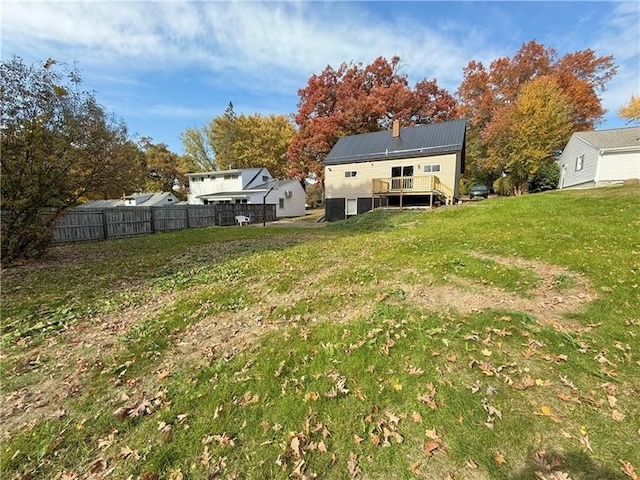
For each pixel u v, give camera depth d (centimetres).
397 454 181
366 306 392
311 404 224
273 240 1045
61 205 809
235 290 478
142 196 3488
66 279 578
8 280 572
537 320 327
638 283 389
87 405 234
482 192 2600
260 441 194
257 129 3781
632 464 166
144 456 186
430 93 2745
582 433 187
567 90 2431
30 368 285
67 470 179
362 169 2069
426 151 1847
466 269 501
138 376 270
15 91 668
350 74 2756
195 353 304
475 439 188
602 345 276
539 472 164
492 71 2834
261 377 257
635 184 1218
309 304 411
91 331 361
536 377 240
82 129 784
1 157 655
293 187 3042
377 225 1300
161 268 654
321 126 2561
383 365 265
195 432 203
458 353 276
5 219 711
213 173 3195
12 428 212
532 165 1966
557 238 636
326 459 180
